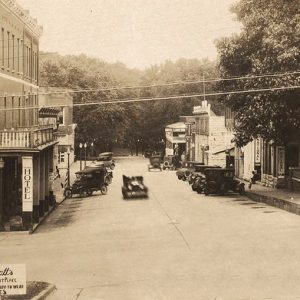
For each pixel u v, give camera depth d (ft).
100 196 172.24
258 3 140.26
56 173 230.48
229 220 111.75
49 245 92.32
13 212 125.90
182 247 84.69
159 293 59.36
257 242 85.81
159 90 452.35
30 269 73.87
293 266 69.31
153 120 449.48
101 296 59.21
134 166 329.11
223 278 64.69
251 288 59.77
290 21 133.80
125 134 423.23
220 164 254.27
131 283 64.44
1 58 121.19
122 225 111.34
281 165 174.40
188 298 56.85
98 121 365.81
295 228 98.48
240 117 145.07
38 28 164.14
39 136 114.83
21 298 56.70
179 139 375.04
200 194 170.40
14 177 128.16
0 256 83.66
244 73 145.89
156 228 105.09
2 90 122.21
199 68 453.58
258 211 125.70
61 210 142.41
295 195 150.10
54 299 58.75
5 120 125.39
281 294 57.06
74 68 376.27
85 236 100.42
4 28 123.34
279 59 131.44
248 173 210.79
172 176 251.39
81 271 71.77
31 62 159.12
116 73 561.02
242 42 141.90
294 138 170.30
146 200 155.74
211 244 85.92
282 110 138.72
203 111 279.08
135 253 81.92
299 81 133.18
